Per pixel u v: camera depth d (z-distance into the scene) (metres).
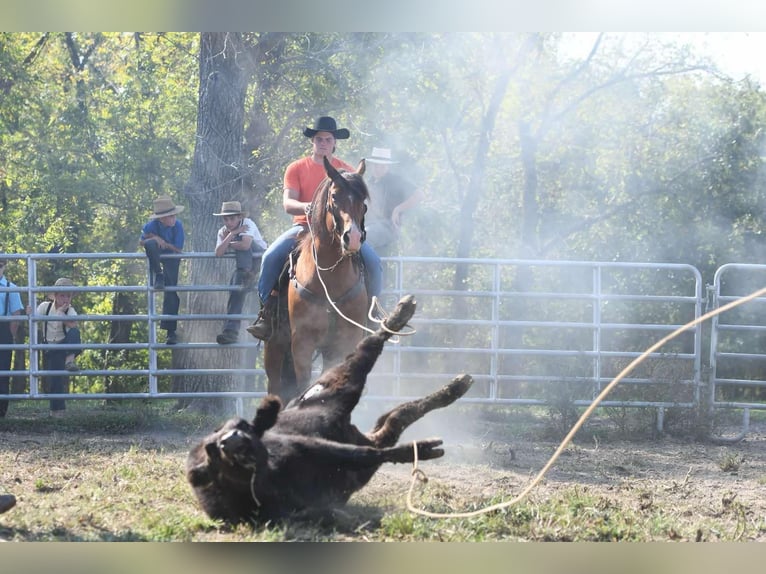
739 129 27.34
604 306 28.23
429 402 6.72
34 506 6.67
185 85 23.27
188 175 23.39
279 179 20.14
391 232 11.40
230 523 5.96
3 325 12.95
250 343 12.43
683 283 27.72
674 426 12.07
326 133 9.34
